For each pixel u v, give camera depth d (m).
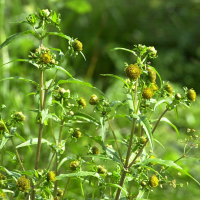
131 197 1.43
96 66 4.21
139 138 1.43
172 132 2.43
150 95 1.38
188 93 1.40
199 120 2.66
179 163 1.94
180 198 1.76
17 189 1.39
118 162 1.40
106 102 1.41
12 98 2.08
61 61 1.40
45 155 1.95
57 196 1.45
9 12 2.58
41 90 1.40
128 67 1.38
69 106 1.44
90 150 1.43
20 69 2.28
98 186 1.43
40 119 1.41
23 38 2.40
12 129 1.41
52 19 1.39
